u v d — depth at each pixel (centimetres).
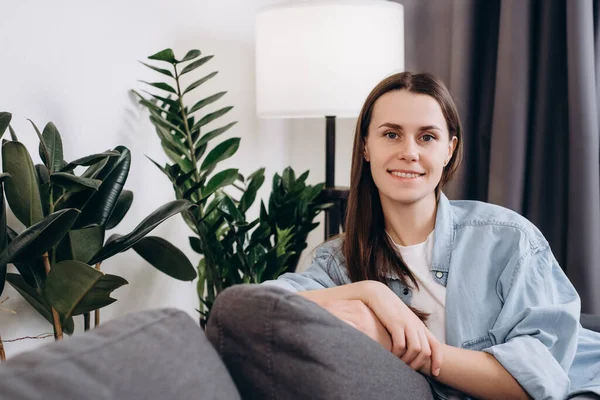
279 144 242
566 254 196
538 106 198
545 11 193
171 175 142
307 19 173
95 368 46
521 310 93
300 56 174
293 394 60
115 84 154
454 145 107
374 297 86
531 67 195
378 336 82
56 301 108
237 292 62
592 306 187
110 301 109
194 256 195
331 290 90
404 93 99
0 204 102
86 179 103
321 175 251
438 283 101
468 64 203
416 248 105
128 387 46
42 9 132
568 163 194
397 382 69
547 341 88
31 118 130
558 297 98
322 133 249
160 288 177
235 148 157
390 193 100
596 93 190
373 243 107
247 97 216
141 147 166
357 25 173
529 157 201
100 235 122
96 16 147
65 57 139
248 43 215
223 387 53
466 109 204
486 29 208
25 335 133
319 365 60
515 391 83
